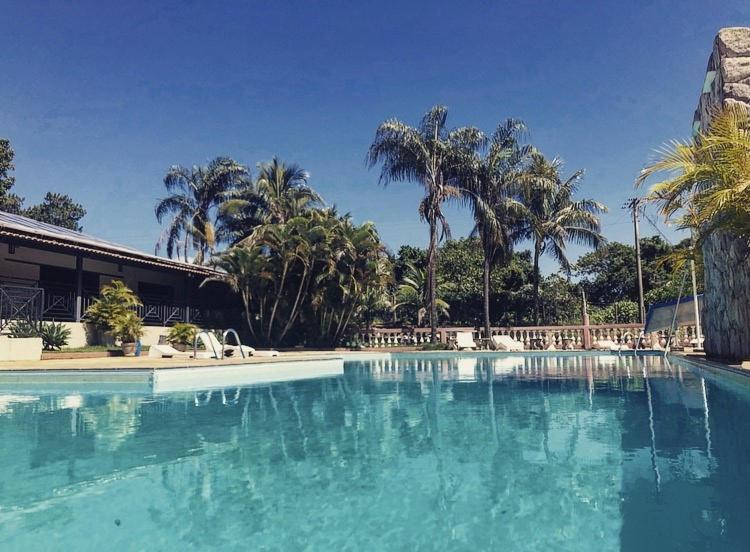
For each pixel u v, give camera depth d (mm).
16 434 5570
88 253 16953
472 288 33906
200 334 15531
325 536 2879
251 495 3566
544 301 34781
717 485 3529
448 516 3129
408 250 36062
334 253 21828
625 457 4277
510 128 24469
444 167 23641
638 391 8250
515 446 4770
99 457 4602
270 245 21750
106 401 8117
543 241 28141
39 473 4102
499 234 22938
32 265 18906
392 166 23547
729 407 6602
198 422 6234
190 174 32594
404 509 3262
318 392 9117
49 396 8711
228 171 32062
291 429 5770
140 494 3611
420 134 23672
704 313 12102
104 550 2719
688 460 4148
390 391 9109
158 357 15656
